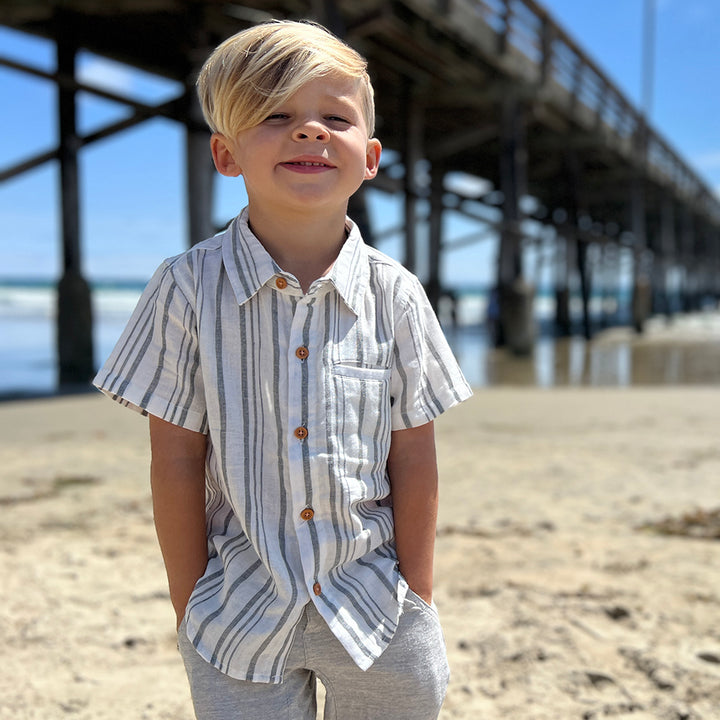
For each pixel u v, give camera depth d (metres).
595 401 7.78
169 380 1.21
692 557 3.10
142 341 1.22
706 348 16.08
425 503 1.29
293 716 1.21
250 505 1.17
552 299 58.41
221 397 1.18
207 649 1.17
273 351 1.17
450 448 5.37
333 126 1.15
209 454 1.26
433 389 1.30
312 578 1.15
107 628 2.50
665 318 28.61
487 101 13.05
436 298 17.67
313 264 1.23
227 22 9.25
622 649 2.31
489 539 3.37
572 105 14.83
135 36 10.11
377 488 1.24
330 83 1.14
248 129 1.14
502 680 2.15
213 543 1.24
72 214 9.31
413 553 1.29
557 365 12.37
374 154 1.31
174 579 1.24
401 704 1.25
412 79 11.95
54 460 4.92
